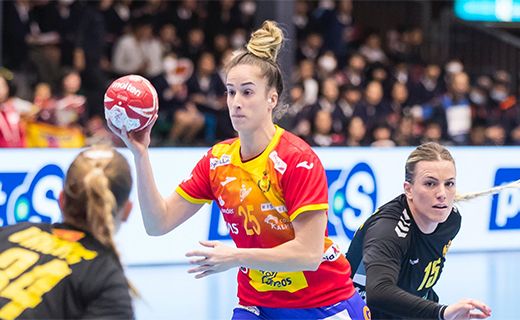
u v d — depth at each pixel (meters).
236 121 4.32
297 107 13.42
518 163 12.07
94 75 13.49
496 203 11.95
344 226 10.94
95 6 14.47
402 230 4.82
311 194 4.24
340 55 15.85
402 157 11.34
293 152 4.30
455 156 11.70
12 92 10.98
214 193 4.58
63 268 3.34
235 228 4.55
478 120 14.84
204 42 15.20
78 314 3.32
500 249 11.96
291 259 4.19
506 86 16.66
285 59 11.15
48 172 9.86
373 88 14.04
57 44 13.47
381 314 5.20
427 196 4.77
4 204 9.60
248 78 4.29
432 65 16.08
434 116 14.45
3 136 10.67
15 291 3.32
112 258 3.41
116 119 4.25
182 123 12.95
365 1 18.22
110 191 3.43
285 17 11.50
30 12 13.41
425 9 18.27
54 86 13.07
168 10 14.93
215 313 7.96
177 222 4.70
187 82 13.63
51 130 11.16
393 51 16.66
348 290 4.66
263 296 4.61
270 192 4.35
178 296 8.67
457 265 10.73
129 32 14.01
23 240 3.47
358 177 11.05
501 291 9.17
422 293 5.20
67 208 3.46
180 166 10.42
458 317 4.27
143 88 4.25
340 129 13.55
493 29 17.95
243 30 15.22
